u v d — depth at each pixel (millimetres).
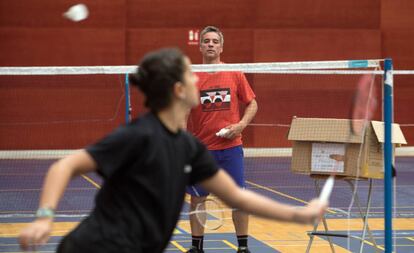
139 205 3953
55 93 25656
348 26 28062
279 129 25953
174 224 4152
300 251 10297
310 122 8641
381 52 28250
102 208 3996
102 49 26562
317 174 8703
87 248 3920
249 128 25875
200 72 9289
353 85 26391
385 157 7375
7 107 25438
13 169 22125
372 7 28109
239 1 27469
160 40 27109
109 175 3869
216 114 9180
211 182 4227
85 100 25766
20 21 26094
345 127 8477
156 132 3984
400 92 28172
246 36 27594
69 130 25703
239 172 9250
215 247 10492
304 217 4059
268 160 24484
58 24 26266
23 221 12852
